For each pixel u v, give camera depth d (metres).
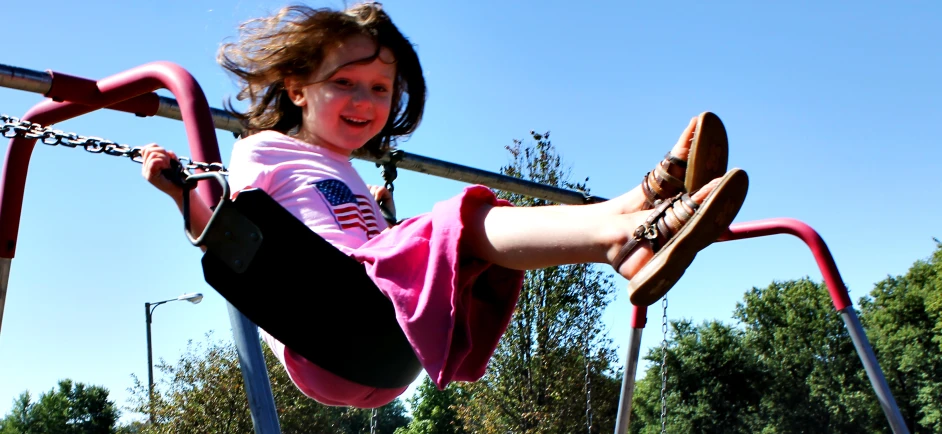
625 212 1.41
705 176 1.37
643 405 39.09
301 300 1.41
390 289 1.43
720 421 37.28
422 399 22.61
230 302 1.43
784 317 38.50
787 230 4.30
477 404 14.09
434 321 1.41
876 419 35.72
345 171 1.93
